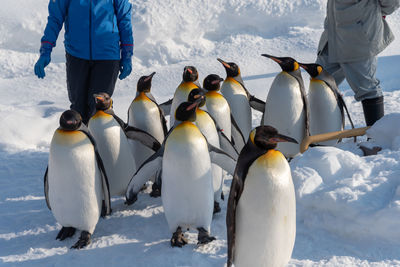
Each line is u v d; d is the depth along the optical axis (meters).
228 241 2.58
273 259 2.63
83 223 3.25
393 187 3.26
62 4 4.54
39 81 8.09
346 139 4.99
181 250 3.08
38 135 5.77
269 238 2.55
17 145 5.45
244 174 2.51
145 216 3.71
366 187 3.28
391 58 8.03
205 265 2.90
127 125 3.85
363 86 4.76
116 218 3.69
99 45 4.53
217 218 3.59
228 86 4.33
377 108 4.81
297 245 3.10
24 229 3.57
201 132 3.19
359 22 4.54
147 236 3.37
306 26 9.49
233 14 9.27
